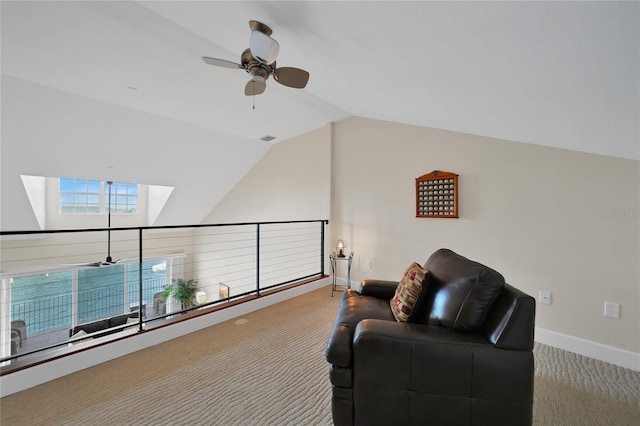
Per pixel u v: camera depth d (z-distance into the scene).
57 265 5.05
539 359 2.29
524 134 2.33
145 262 6.54
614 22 0.82
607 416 1.66
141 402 1.74
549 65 1.17
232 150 5.10
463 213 3.03
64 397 1.78
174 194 5.62
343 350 1.50
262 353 2.34
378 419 1.45
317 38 1.68
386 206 3.73
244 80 2.96
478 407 1.38
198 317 2.77
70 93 3.15
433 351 1.40
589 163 2.30
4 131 3.26
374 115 3.56
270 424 1.59
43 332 5.25
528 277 2.62
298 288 3.81
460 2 0.96
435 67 1.54
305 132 4.70
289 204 5.02
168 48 2.35
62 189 5.51
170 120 4.03
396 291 2.07
